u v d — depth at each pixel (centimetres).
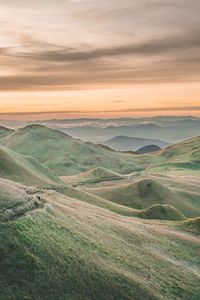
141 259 5809
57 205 6544
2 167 12850
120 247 5916
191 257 6894
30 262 4334
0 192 5684
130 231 6925
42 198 6469
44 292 4041
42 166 16000
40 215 5566
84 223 6241
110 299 4409
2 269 4144
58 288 4178
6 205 5381
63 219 5900
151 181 17938
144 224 8225
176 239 7581
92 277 4628
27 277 4134
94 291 4416
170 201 17338
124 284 4766
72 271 4550
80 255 4953
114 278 4788
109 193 17100
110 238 6125
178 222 9275
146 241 6781
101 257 5209
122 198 16825
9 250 4406
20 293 3900
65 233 5419
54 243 4919
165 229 8256
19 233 4750
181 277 5797
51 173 16000
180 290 5334
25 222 5088
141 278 5141
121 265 5253
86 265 4794
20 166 13362
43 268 4344
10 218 5100
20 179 12375
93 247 5400
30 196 6162
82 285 4403
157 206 12062
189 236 8138
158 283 5225
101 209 8525
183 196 19362
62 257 4722
